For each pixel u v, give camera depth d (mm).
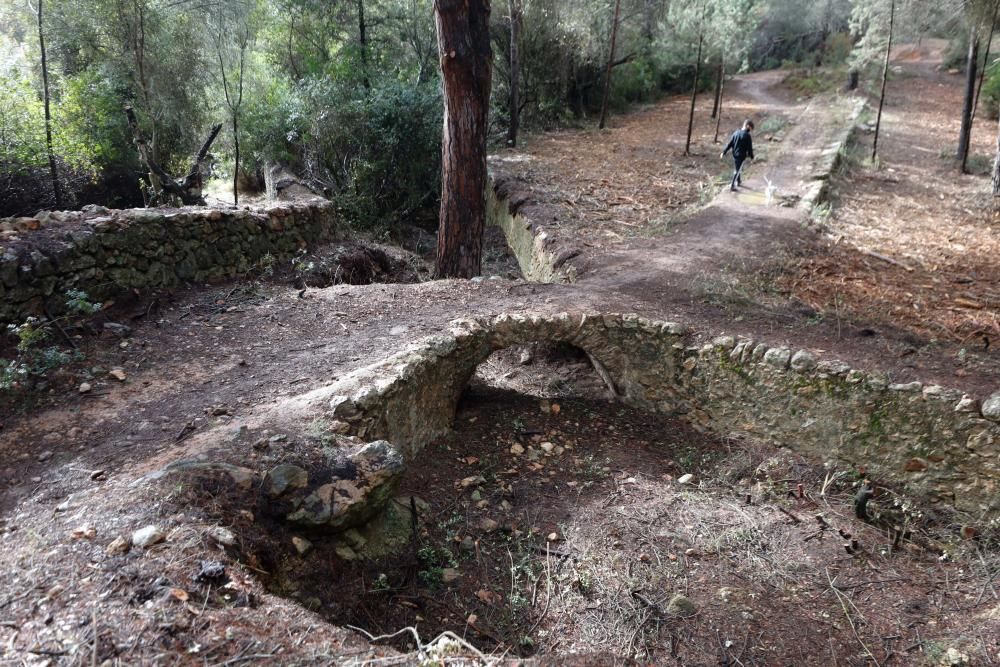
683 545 4930
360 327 6633
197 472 3781
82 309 5969
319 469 4031
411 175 16250
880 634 4184
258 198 16953
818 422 5902
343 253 9828
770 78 32812
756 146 18297
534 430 6441
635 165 17172
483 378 7859
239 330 6492
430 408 5879
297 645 2732
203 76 13914
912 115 20906
